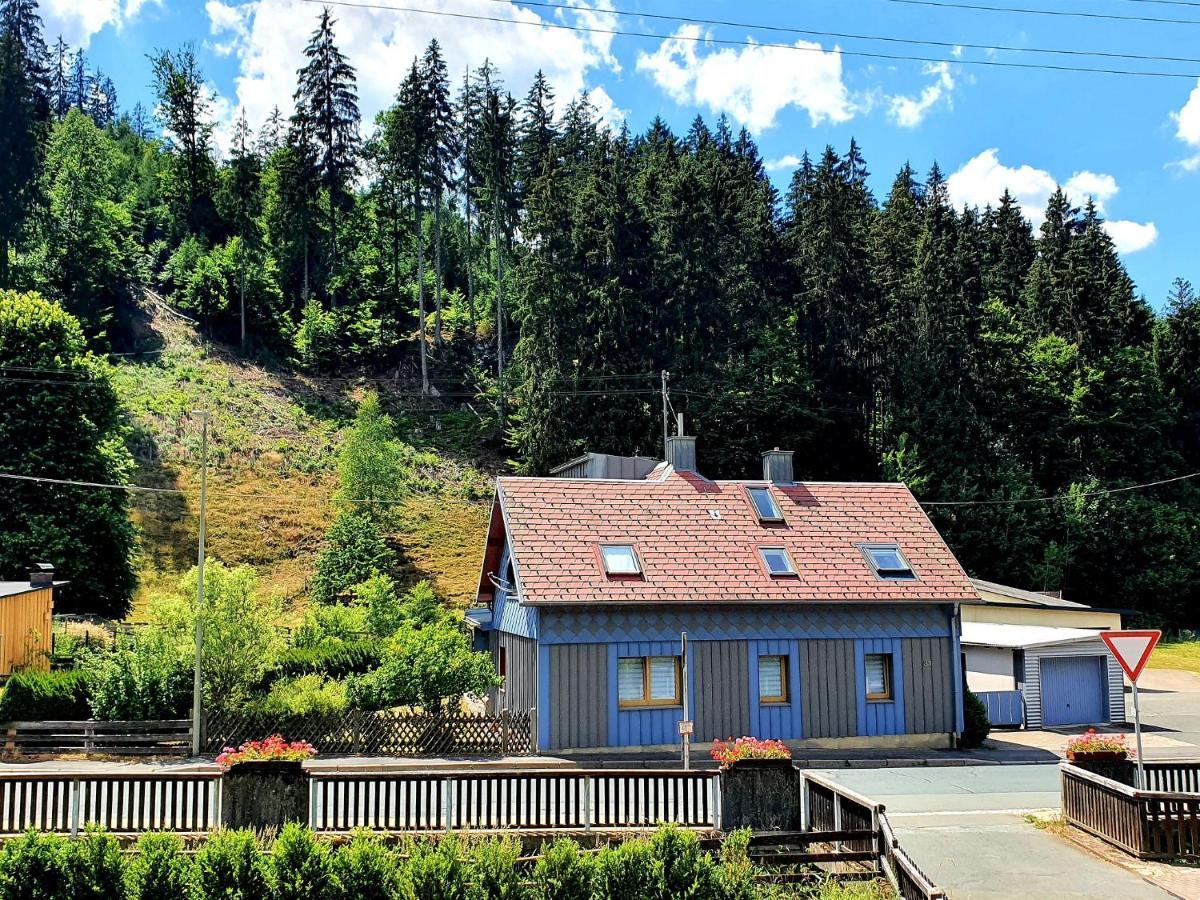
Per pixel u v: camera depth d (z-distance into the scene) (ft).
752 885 38.24
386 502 188.14
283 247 286.87
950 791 66.80
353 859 36.37
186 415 212.02
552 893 36.45
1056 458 219.00
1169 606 204.54
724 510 91.09
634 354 200.34
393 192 291.17
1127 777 55.93
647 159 265.34
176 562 174.40
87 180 246.68
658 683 81.71
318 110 290.97
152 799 44.68
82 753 80.64
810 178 302.04
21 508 139.23
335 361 256.11
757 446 194.59
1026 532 198.08
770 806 49.24
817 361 214.69
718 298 206.49
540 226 205.16
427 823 45.50
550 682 78.89
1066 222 289.94
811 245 219.61
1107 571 205.16
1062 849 49.26
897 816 57.31
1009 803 62.13
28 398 143.64
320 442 219.20
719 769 49.47
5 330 147.64
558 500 87.15
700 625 82.58
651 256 208.03
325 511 195.42
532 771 46.47
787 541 89.30
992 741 93.04
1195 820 47.06
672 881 37.22
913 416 203.72
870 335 218.18
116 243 261.65
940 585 88.43
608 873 36.96
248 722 82.17
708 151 264.93
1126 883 43.06
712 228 211.82
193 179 303.07
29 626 104.68
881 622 87.30
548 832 44.86
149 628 87.76
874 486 98.84
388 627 124.36
